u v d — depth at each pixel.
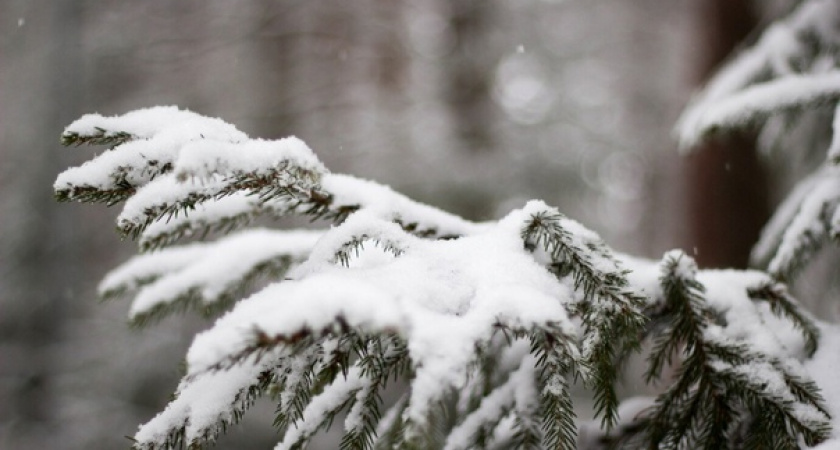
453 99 4.83
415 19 5.22
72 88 4.10
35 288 3.96
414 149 3.81
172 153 0.72
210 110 4.92
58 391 3.27
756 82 1.21
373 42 5.09
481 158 3.86
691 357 0.80
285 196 0.81
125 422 2.91
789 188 2.10
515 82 5.52
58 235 3.98
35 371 3.42
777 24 1.24
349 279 0.67
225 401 0.71
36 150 4.32
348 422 0.74
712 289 0.85
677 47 5.14
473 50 5.05
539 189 4.04
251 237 0.96
